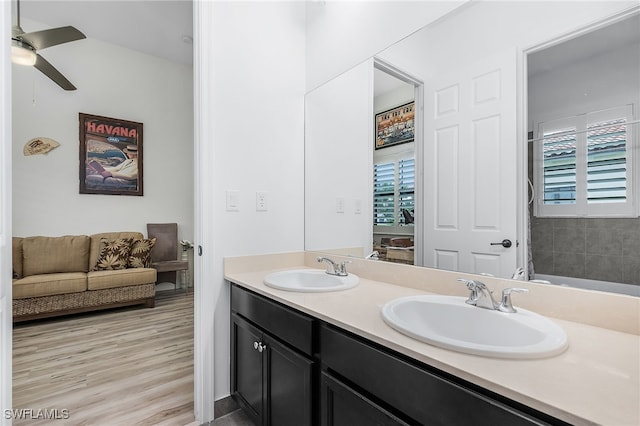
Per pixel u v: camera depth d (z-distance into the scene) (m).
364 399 0.93
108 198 4.04
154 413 1.71
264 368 1.42
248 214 1.84
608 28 0.97
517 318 0.97
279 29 1.99
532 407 0.58
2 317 1.15
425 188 1.47
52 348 2.54
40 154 3.61
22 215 3.51
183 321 3.23
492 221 1.23
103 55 4.01
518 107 1.16
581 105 1.02
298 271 1.82
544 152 1.10
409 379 0.80
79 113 3.83
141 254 3.88
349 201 1.83
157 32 3.76
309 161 2.07
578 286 1.02
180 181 4.64
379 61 1.67
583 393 0.58
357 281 1.54
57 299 3.14
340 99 1.88
